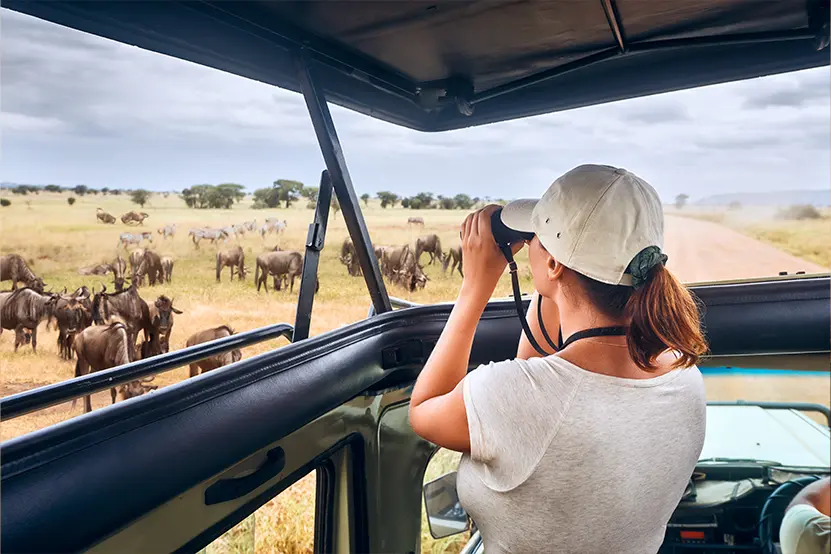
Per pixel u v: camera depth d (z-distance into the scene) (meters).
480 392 0.65
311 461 1.10
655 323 0.59
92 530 0.60
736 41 1.14
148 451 0.68
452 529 1.30
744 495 1.65
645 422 0.62
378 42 1.19
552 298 0.71
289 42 1.12
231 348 1.06
